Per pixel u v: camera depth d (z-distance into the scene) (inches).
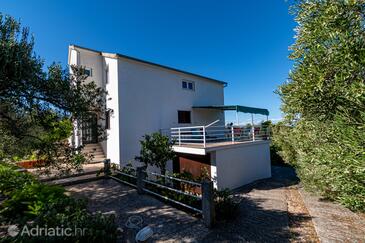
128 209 235.8
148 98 511.2
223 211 235.9
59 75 227.9
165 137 392.5
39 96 215.3
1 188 253.6
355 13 136.1
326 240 188.2
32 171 380.8
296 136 278.7
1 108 213.0
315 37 153.7
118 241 149.4
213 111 697.0
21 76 185.3
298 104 170.2
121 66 466.6
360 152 115.3
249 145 519.8
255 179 527.8
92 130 285.3
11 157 243.9
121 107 457.4
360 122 126.2
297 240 189.8
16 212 181.8
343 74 130.9
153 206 245.4
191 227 196.7
